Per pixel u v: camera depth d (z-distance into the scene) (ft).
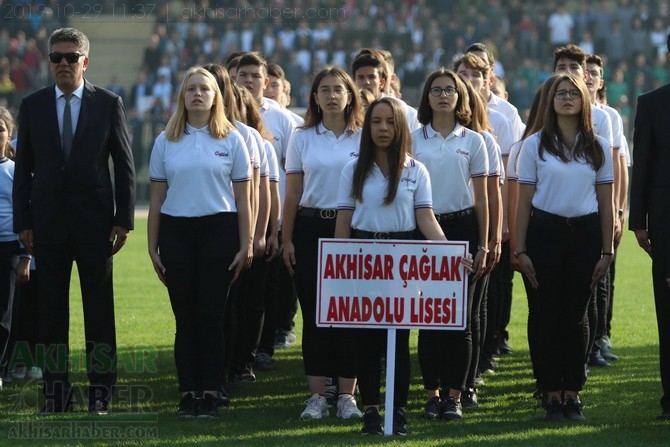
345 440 56.65
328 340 63.82
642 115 62.08
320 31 259.39
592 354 78.38
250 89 75.41
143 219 201.57
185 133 61.98
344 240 57.00
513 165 67.05
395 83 80.94
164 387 70.85
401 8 266.36
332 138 64.39
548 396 62.18
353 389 63.41
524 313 103.30
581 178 60.59
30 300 73.41
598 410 64.64
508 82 251.60
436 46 256.32
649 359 81.56
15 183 62.39
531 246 61.41
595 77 77.46
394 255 56.95
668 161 61.46
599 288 77.51
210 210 61.16
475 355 64.54
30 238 62.34
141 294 114.52
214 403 62.18
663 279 61.72
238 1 262.26
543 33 264.52
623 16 260.83
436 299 56.95
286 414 63.67
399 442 56.13
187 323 62.23
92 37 253.85
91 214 61.62
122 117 62.64
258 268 73.15
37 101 62.08
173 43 250.98
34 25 248.93
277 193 71.20
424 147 62.85
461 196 62.80
